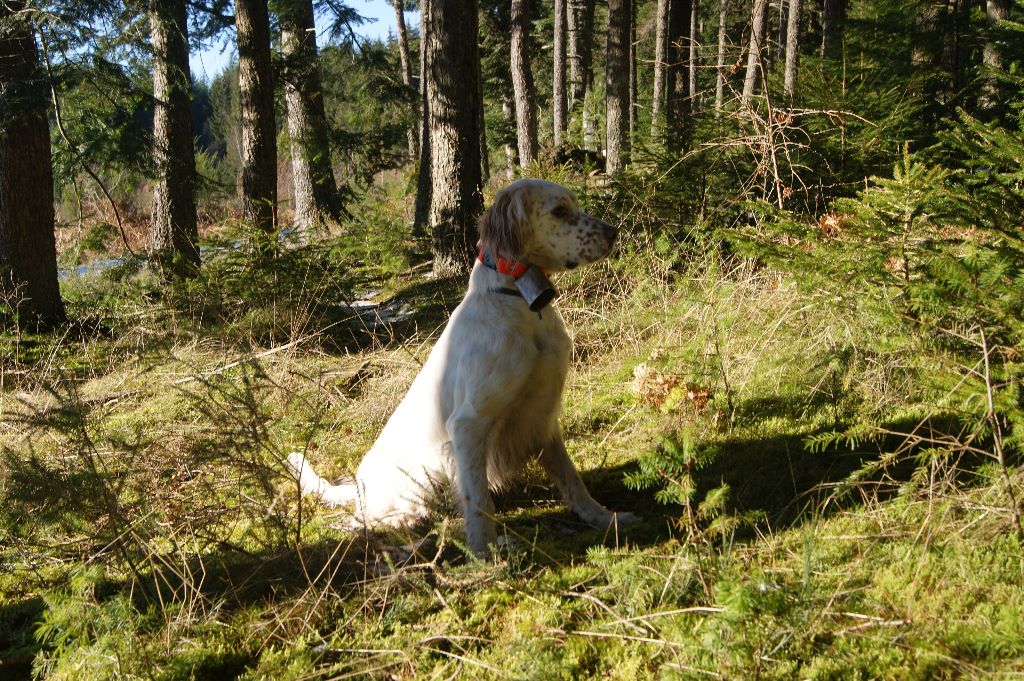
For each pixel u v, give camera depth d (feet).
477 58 30.19
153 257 27.68
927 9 28.50
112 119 30.14
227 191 37.06
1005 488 8.38
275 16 53.11
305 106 50.62
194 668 8.06
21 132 26.84
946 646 6.69
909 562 8.14
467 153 29.96
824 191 20.17
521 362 10.15
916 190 10.47
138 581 9.41
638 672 7.20
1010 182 10.12
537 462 11.49
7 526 10.59
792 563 8.57
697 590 8.18
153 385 17.24
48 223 27.71
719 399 13.58
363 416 15.80
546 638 7.81
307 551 10.46
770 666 6.81
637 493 11.81
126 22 30.86
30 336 24.11
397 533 10.00
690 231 19.01
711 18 85.05
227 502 11.75
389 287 30.40
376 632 8.46
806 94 22.84
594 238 10.25
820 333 14.17
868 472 9.53
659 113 26.86
